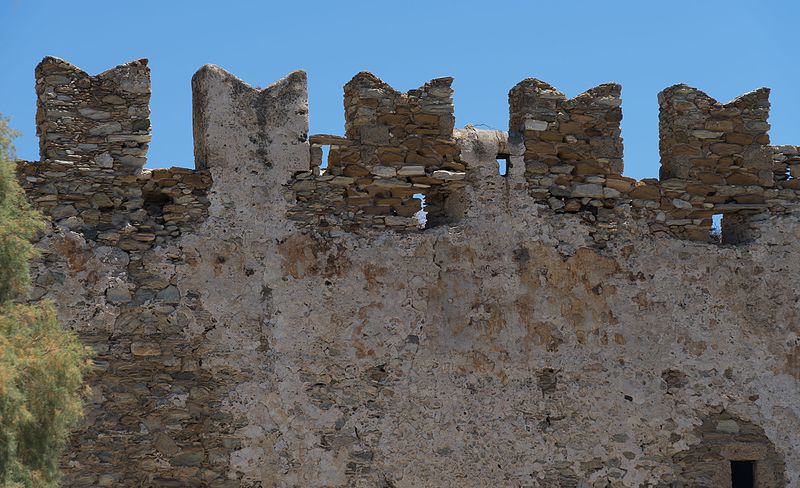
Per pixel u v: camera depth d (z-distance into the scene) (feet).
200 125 132.98
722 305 139.44
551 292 136.77
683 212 140.36
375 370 132.26
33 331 114.62
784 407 138.92
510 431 133.90
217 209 131.44
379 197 134.72
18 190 121.39
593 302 137.39
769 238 141.28
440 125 136.56
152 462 127.13
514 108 140.67
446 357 133.59
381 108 135.54
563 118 139.33
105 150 130.41
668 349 137.90
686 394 137.49
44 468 110.52
